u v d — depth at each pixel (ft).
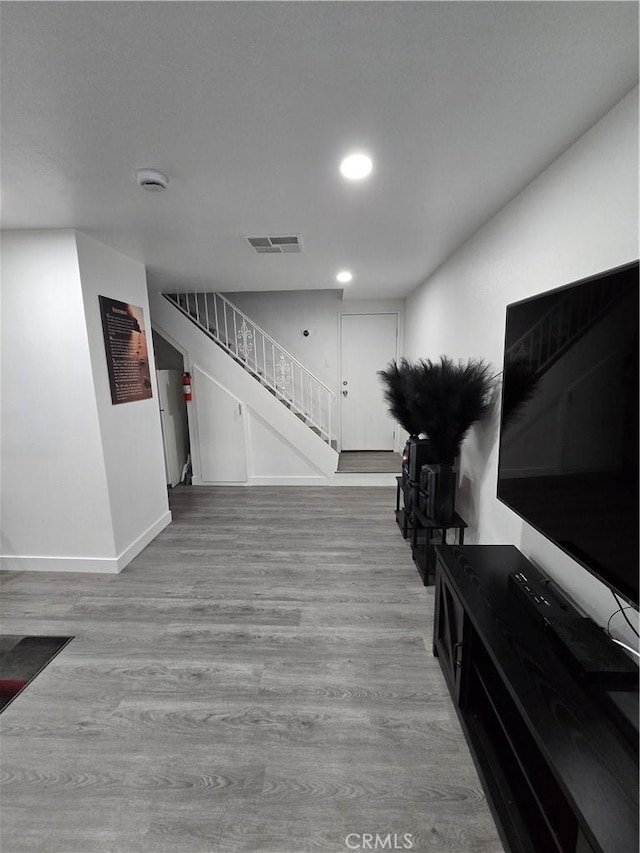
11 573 8.65
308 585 8.01
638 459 2.95
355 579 8.22
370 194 6.07
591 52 3.26
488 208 6.67
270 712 5.07
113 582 8.23
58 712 5.12
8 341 7.93
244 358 16.61
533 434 4.52
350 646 6.24
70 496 8.46
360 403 17.87
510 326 5.06
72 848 3.68
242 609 7.23
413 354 14.65
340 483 15.03
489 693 4.33
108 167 5.12
